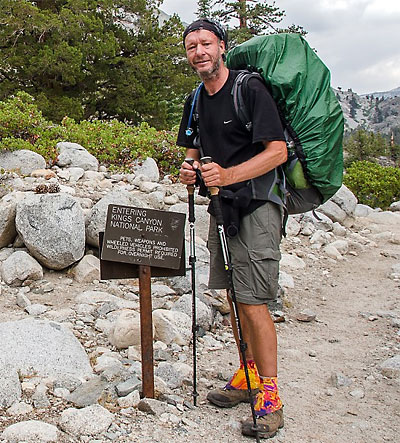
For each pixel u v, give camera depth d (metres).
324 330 5.68
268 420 3.46
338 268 7.85
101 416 3.32
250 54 3.65
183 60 24.61
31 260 5.89
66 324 4.84
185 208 7.73
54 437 3.12
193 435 3.36
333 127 3.52
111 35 22.61
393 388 4.34
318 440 3.51
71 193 7.66
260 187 3.42
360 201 13.27
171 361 4.47
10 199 6.54
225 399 3.76
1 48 22.14
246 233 3.46
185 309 5.25
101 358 4.26
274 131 3.30
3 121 9.52
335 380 4.38
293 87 3.48
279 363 4.77
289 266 7.55
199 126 3.62
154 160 9.77
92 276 5.97
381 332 5.63
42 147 8.96
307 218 9.09
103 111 24.09
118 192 6.63
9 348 3.97
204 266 6.17
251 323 3.52
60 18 21.81
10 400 3.48
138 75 23.28
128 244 3.67
